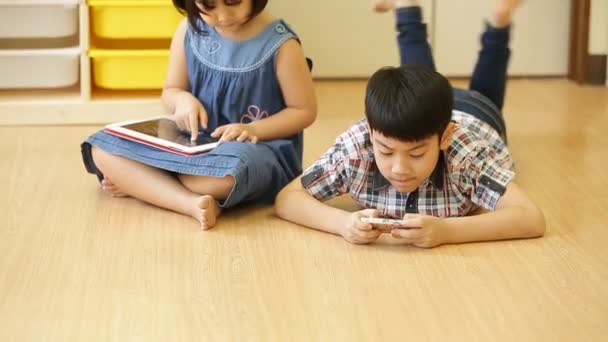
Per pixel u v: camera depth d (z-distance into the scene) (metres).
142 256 1.65
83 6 2.51
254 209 1.90
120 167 1.91
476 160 1.74
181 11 1.97
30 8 2.53
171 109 2.02
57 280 1.55
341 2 3.12
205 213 1.77
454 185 1.73
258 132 1.91
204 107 1.99
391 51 3.17
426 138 1.58
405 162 1.60
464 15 3.12
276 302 1.47
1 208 1.89
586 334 1.37
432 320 1.41
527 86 3.08
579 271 1.59
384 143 1.60
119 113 2.60
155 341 1.35
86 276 1.57
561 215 1.86
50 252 1.67
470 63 3.18
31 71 2.58
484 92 2.25
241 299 1.48
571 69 3.16
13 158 2.24
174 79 2.04
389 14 3.13
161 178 1.88
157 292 1.51
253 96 1.96
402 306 1.46
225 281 1.55
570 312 1.44
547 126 2.55
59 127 2.56
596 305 1.46
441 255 1.65
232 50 1.95
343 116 2.67
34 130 2.52
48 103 2.57
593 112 2.71
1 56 2.55
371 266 1.61
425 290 1.51
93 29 2.61
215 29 1.97
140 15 2.54
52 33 2.56
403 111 1.55
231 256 1.65
